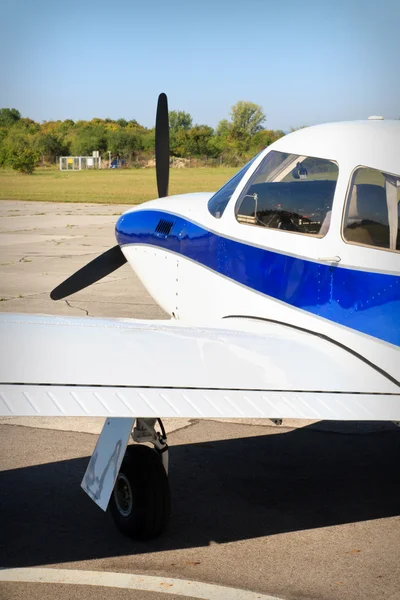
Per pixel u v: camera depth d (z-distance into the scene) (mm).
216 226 4270
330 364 3307
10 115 145500
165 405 2748
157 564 3225
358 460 4594
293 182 3779
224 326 3924
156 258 4930
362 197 3453
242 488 4102
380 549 3377
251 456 4625
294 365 3248
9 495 3963
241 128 94938
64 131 127125
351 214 3463
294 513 3777
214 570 3172
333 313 3473
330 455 4676
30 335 3168
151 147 105312
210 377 3004
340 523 3660
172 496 3973
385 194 3389
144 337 3334
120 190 38188
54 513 3750
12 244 15773
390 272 3289
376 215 3387
